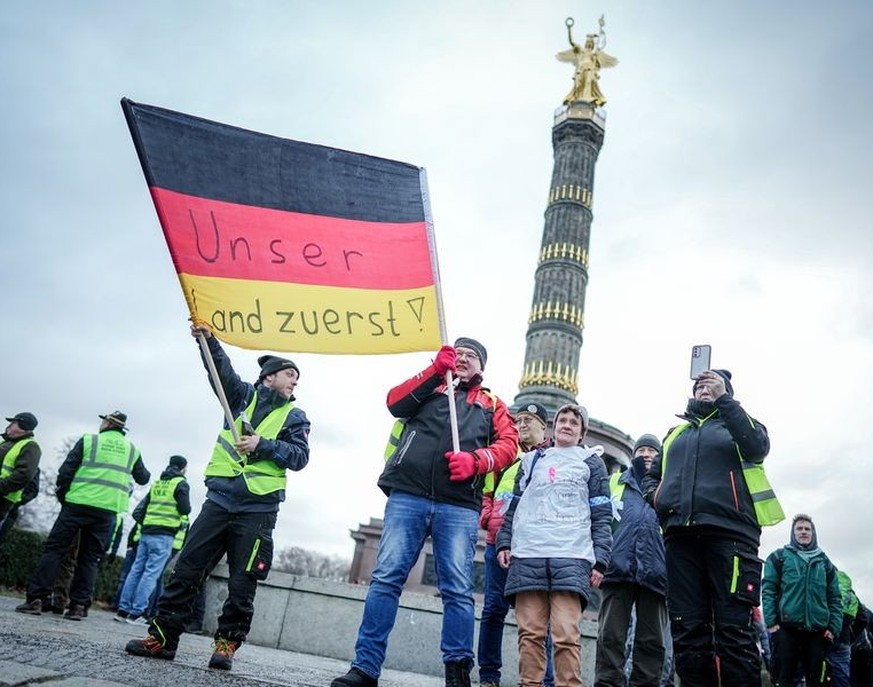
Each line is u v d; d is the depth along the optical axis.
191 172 4.97
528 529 4.96
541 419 7.20
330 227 5.25
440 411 4.92
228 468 5.32
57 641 4.63
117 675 3.57
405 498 4.70
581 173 33.09
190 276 4.80
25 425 8.72
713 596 4.87
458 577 4.60
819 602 8.06
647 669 6.21
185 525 12.15
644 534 6.37
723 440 5.10
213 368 4.86
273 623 10.45
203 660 5.50
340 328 5.04
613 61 35.53
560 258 31.17
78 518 8.33
